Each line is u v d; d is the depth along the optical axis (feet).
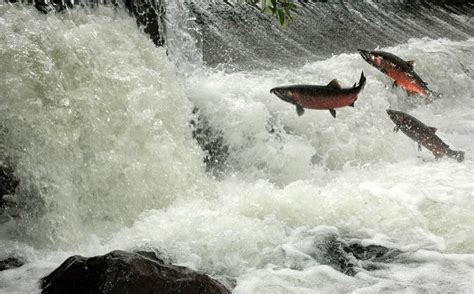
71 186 29.19
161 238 27.43
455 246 27.53
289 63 51.75
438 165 37.58
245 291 23.52
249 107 37.52
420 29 71.31
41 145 28.99
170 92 34.96
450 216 29.60
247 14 60.49
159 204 31.42
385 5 76.43
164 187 31.78
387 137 40.96
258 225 28.40
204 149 36.68
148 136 32.32
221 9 59.98
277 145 37.47
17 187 28.66
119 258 21.34
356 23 67.41
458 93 54.75
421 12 77.66
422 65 53.93
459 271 25.35
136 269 21.08
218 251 26.22
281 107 38.86
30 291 22.79
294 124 38.50
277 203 30.14
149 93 33.14
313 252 26.86
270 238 27.66
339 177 37.14
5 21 32.09
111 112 31.63
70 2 35.73
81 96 30.99
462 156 36.94
